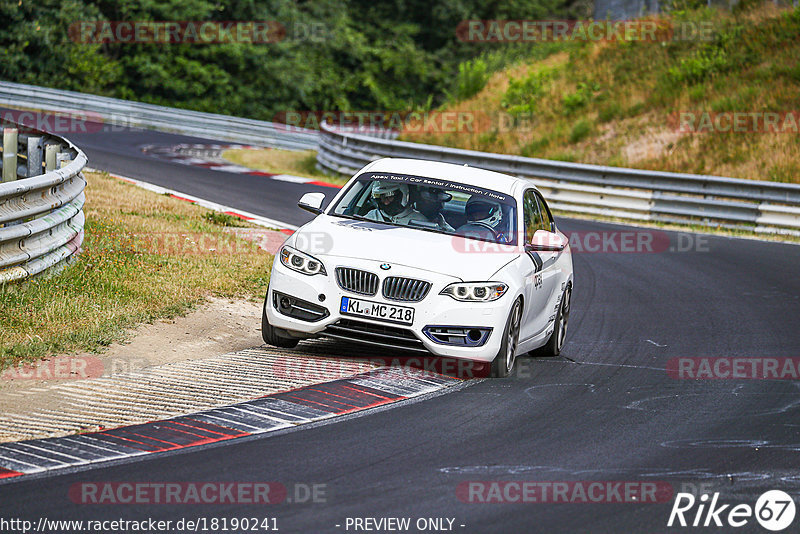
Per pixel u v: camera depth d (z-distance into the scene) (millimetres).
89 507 18781
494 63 157000
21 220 37969
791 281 55969
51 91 131625
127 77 184500
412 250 31062
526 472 22328
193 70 185625
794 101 103938
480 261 31312
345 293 30297
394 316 29922
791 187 76250
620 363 35406
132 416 24719
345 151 103062
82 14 166875
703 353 37562
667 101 113312
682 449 24953
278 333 31938
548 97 127062
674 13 134125
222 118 139875
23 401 25375
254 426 24547
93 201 58000
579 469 22812
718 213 79000
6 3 158750
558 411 27922
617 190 83938
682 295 50594
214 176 86188
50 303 33812
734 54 118500
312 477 21125
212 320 36344
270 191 79312
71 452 21906
